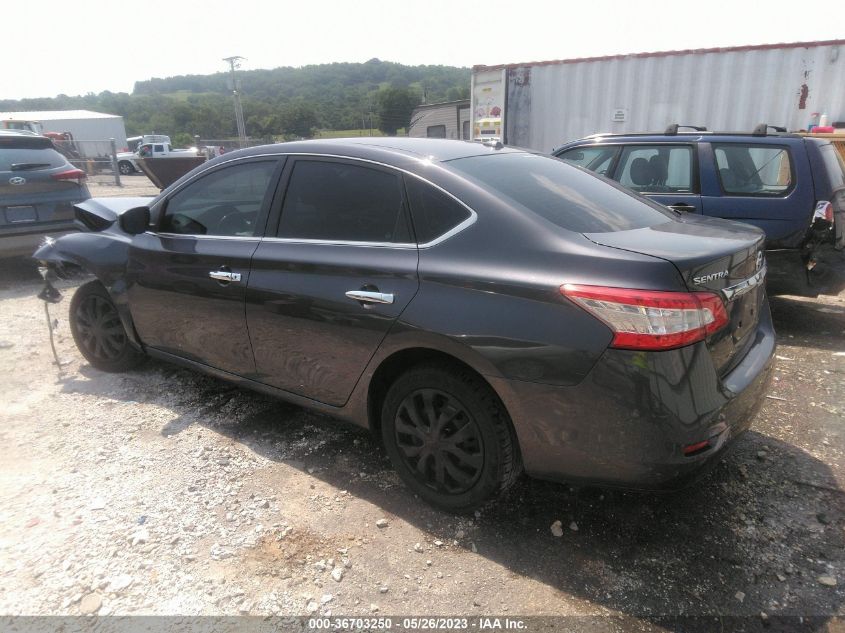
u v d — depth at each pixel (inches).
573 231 93.9
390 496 111.9
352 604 86.8
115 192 768.9
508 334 88.7
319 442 131.0
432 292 96.7
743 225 115.4
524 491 113.2
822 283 193.2
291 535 101.1
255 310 121.7
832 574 91.6
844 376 164.4
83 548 97.5
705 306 83.7
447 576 92.3
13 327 215.9
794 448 127.3
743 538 99.9
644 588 89.4
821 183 188.4
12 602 86.4
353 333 106.8
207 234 134.6
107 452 127.1
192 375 167.3
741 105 348.2
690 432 83.0
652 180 217.9
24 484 115.5
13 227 267.9
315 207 117.1
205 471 119.8
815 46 323.0
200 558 95.6
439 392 100.5
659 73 365.4
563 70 395.5
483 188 100.4
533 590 89.4
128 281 149.3
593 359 82.9
